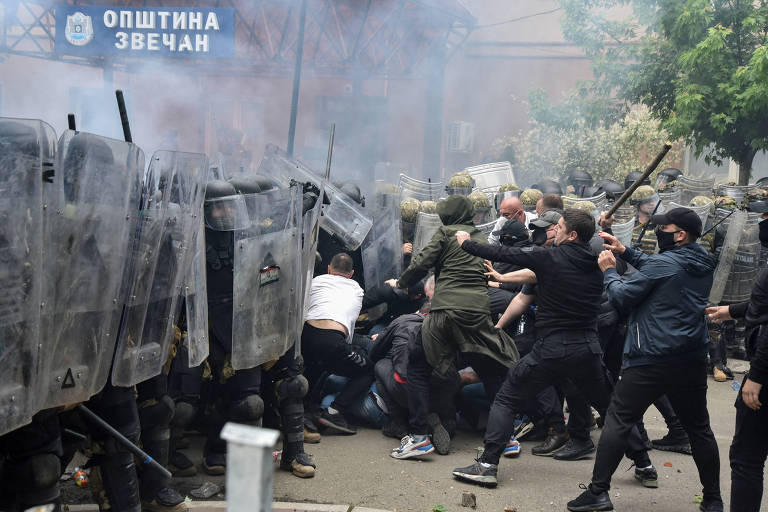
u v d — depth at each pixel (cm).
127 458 341
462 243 468
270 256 410
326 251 594
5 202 246
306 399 552
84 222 283
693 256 400
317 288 547
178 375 430
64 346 282
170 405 384
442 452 516
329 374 577
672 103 1202
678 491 457
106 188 292
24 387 256
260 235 402
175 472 454
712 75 1051
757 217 734
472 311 491
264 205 405
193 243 359
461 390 576
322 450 517
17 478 290
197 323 368
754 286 350
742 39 1071
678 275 396
